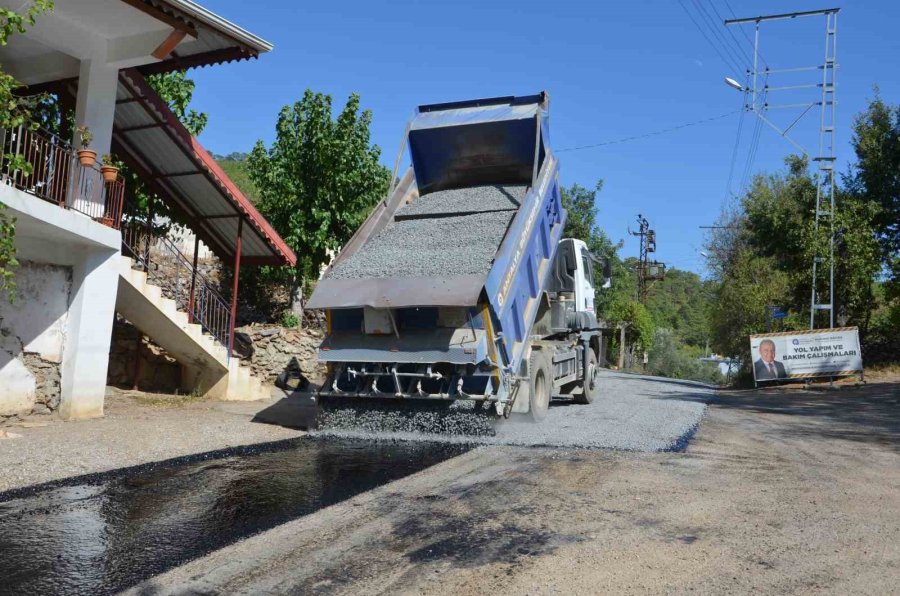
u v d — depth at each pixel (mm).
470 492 5617
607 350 43062
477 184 11438
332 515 4934
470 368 8219
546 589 3543
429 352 8094
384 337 8375
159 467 6656
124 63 10016
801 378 17734
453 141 11031
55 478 6000
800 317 21516
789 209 22844
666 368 47906
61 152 9523
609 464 6766
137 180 13969
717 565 3916
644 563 3936
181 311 11672
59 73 10500
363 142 17500
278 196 16859
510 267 8758
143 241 14430
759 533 4531
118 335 12820
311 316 17906
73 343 9414
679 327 85312
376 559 3988
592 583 3627
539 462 6879
